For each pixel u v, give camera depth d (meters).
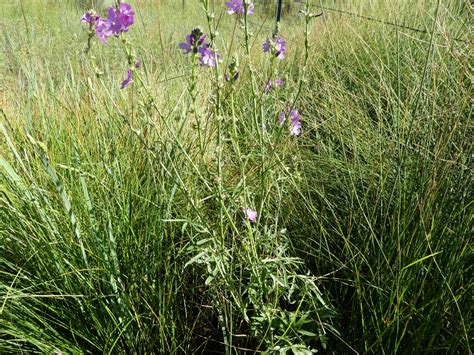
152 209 2.13
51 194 2.12
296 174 2.11
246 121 2.74
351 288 2.10
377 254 2.03
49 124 2.53
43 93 2.68
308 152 2.76
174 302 2.02
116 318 1.90
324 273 2.17
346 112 2.84
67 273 1.84
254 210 1.92
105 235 2.03
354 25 4.32
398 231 1.82
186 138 2.57
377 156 2.41
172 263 2.06
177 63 3.84
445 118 2.17
